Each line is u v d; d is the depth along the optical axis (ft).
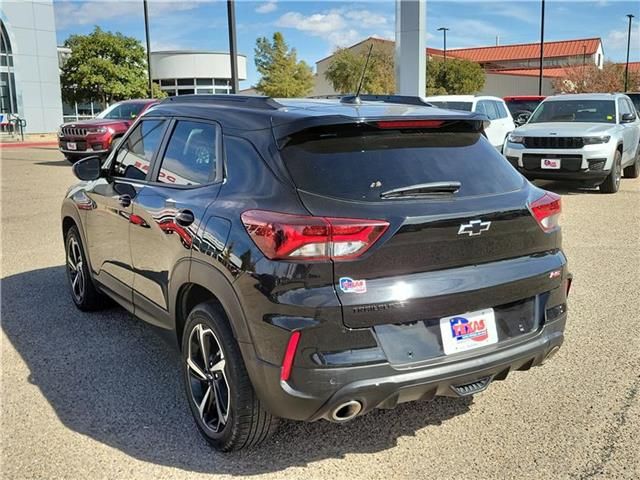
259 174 9.77
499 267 9.87
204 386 10.89
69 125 53.31
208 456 10.44
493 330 9.82
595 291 19.02
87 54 120.67
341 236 8.66
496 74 223.30
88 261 16.43
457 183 9.78
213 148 11.14
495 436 10.99
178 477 9.85
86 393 12.73
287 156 9.59
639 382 12.94
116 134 52.37
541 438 10.89
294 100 12.00
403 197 9.32
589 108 40.96
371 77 176.14
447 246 9.30
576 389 12.70
